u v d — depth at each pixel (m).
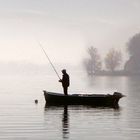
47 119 25.25
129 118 25.78
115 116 26.81
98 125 22.83
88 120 24.80
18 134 19.98
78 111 29.72
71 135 19.75
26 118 25.75
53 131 20.83
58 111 29.69
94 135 19.78
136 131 20.89
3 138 18.95
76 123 23.55
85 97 34.88
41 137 19.20
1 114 27.91
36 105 34.47
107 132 20.58
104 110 30.39
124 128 21.81
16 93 52.62
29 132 20.55
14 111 29.77
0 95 48.41
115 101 34.94
